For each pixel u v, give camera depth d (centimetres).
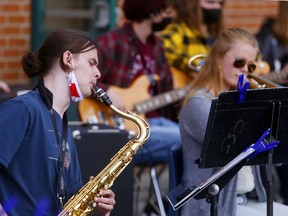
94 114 767
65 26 1042
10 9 991
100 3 1029
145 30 809
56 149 490
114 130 666
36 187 483
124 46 801
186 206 580
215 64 598
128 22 813
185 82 856
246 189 599
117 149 660
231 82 596
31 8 1009
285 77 877
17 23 1000
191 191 503
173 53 852
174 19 873
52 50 495
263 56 988
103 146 656
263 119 520
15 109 478
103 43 792
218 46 600
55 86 497
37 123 483
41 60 498
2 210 470
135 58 808
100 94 532
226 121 507
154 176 764
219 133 508
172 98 807
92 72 503
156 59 823
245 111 511
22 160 481
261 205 623
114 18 1017
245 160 502
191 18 865
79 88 498
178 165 601
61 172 491
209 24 888
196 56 703
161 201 759
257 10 1216
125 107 790
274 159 542
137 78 806
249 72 598
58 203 490
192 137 589
